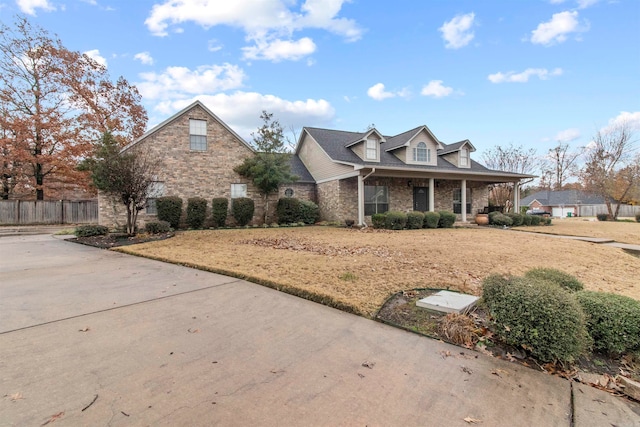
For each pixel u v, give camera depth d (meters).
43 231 15.05
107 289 4.76
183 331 3.31
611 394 2.52
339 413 2.08
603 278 6.14
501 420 2.11
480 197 20.06
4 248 8.98
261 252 7.77
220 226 14.80
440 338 3.32
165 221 12.69
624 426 2.12
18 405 2.04
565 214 39.81
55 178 20.05
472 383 2.54
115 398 2.15
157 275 5.67
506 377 2.66
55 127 18.28
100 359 2.68
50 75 18.50
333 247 8.54
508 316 3.11
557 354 2.84
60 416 1.94
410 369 2.71
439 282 5.14
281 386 2.37
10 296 4.36
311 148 19.06
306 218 16.72
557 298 3.00
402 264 6.36
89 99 19.98
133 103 22.66
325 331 3.42
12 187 19.56
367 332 3.42
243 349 2.95
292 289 4.67
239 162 15.66
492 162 26.31
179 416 1.98
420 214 14.77
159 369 2.55
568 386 2.60
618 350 3.05
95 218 20.53
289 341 3.15
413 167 16.59
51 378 2.37
